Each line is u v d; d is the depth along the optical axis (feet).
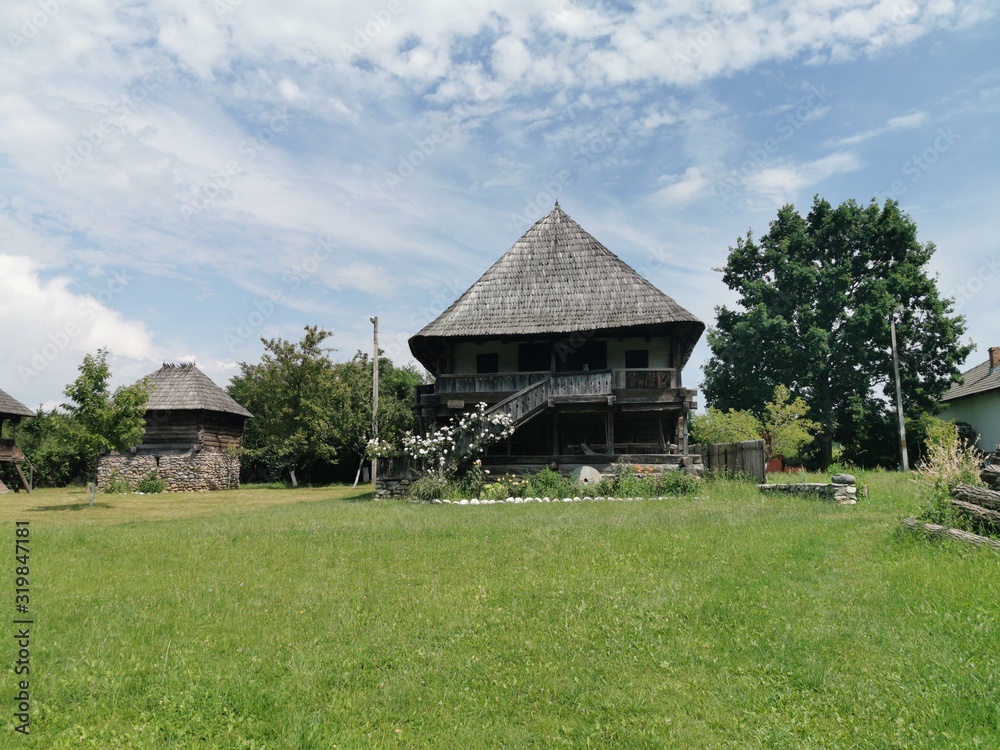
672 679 17.99
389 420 121.49
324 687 17.92
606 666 18.81
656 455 68.95
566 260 82.12
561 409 72.90
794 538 33.09
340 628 22.29
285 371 121.29
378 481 70.13
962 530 29.91
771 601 23.29
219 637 21.71
